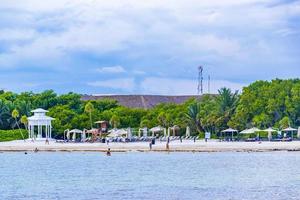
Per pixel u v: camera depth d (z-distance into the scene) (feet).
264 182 295.89
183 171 358.64
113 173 355.56
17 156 504.84
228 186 281.33
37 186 293.02
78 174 354.13
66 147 541.34
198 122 654.12
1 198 250.16
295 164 389.60
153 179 319.47
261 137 599.57
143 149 516.32
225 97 654.12
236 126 625.41
